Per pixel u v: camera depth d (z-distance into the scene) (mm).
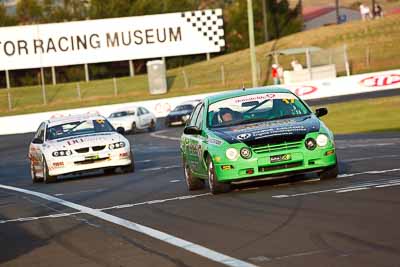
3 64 135875
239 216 22484
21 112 123562
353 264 15078
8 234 23766
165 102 112625
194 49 140000
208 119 29312
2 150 80625
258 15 174125
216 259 16750
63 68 164125
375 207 21375
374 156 37312
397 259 15102
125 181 38094
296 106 29391
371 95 100062
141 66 169750
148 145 69312
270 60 142500
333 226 19250
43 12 191000
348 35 148875
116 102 125375
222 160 27266
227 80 133875
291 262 15789
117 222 23781
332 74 118375
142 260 17562
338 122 70438
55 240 21672
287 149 27188
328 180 28391
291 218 21141
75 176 45312
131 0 177375
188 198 28125
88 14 188125
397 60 133250
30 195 35844
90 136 43094
